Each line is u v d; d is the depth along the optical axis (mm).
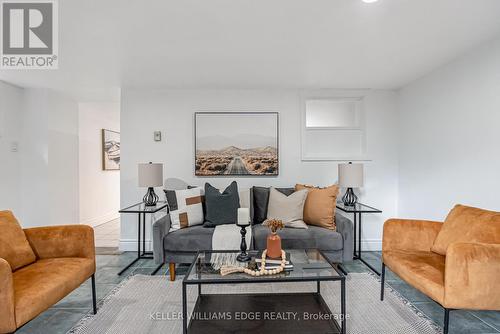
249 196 3254
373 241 3785
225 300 2043
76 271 1914
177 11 1910
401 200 3689
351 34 2244
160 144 3709
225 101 3727
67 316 2098
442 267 1868
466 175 2609
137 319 2061
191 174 3723
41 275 1770
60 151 3914
